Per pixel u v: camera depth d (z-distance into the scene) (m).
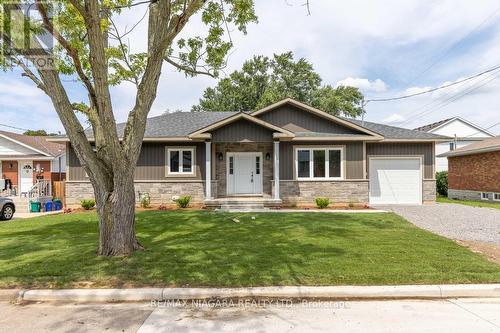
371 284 4.62
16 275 4.96
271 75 38.25
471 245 7.05
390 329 3.51
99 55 5.21
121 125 16.55
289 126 15.65
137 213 11.77
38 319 3.83
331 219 10.31
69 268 5.20
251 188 15.98
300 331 3.47
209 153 14.10
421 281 4.70
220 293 4.38
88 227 9.32
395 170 16.03
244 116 13.55
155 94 6.16
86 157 5.70
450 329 3.50
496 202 17.88
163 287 4.52
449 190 23.25
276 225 9.21
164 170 15.16
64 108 5.52
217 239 7.33
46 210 16.14
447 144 29.45
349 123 15.08
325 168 15.10
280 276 4.86
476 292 4.48
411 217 11.16
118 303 4.31
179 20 5.53
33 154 21.31
